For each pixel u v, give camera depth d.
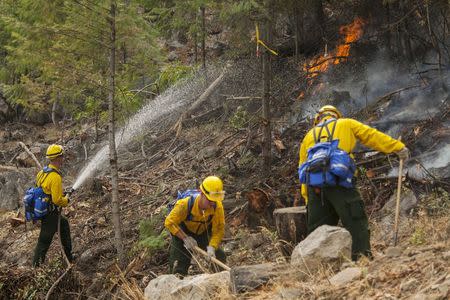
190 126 12.72
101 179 11.67
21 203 12.17
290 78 11.48
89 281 8.49
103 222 10.16
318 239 5.07
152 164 11.96
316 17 11.79
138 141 12.86
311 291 4.66
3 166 14.19
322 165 5.07
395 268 4.62
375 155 8.65
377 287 4.44
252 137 10.63
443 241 5.32
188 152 11.70
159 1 12.68
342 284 4.63
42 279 7.83
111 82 8.80
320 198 5.33
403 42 10.39
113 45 8.76
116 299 7.30
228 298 5.15
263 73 9.37
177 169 11.22
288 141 10.13
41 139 16.27
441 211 6.75
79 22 8.66
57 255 9.34
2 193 12.36
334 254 4.99
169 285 5.77
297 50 11.52
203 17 13.62
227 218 8.88
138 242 8.81
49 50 8.88
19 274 8.02
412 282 4.27
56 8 8.75
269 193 8.75
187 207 6.50
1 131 17.30
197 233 6.71
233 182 9.82
